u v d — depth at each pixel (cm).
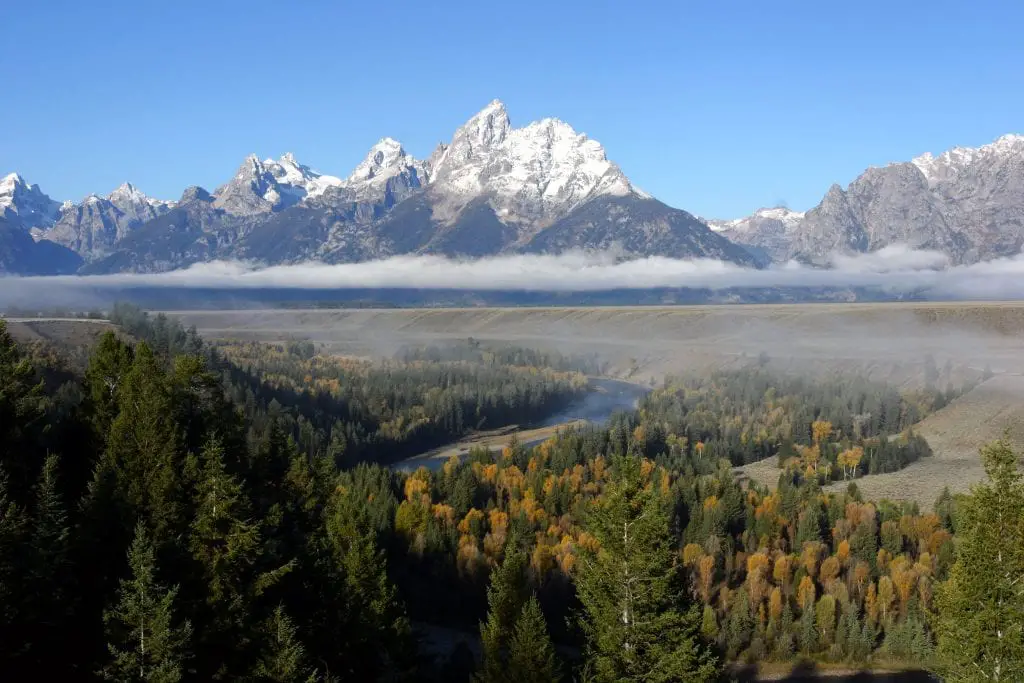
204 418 6750
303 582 5966
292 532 6700
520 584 5744
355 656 5859
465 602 11562
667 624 4328
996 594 4212
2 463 5269
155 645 4294
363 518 7050
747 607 11356
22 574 4394
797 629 11244
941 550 12350
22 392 6141
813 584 12019
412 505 13288
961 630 4319
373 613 6319
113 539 5153
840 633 11112
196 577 5078
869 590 11825
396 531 13125
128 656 4259
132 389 6066
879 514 14662
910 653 10981
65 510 4844
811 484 16088
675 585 4519
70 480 6059
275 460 7369
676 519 13900
